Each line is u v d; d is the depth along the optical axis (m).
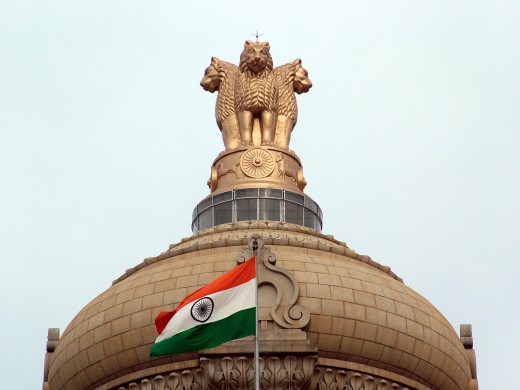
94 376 60.75
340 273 60.25
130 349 59.81
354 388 59.09
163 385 58.81
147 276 61.00
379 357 59.75
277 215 65.38
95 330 60.53
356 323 59.25
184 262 60.94
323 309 59.00
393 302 60.31
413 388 60.47
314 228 66.06
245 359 57.25
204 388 58.06
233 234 63.25
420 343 60.38
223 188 66.06
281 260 60.12
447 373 61.38
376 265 63.12
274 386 57.19
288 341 57.50
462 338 63.66
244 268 54.69
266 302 58.66
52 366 62.53
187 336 54.06
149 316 59.62
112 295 61.16
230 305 54.19
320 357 59.09
